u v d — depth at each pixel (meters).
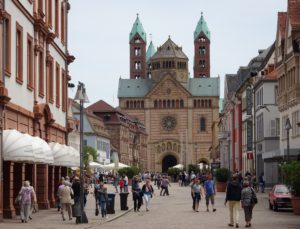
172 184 145.50
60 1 56.44
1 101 34.69
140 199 51.34
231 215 35.12
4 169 37.84
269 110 87.38
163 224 36.72
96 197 44.41
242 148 109.50
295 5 68.62
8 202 38.12
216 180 91.81
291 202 46.12
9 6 37.53
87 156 103.62
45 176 48.03
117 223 37.75
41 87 47.62
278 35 75.25
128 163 197.25
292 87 67.00
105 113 187.88
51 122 48.94
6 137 35.59
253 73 95.50
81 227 34.19
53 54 52.31
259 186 85.50
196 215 44.78
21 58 40.81
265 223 36.84
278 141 87.06
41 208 47.75
